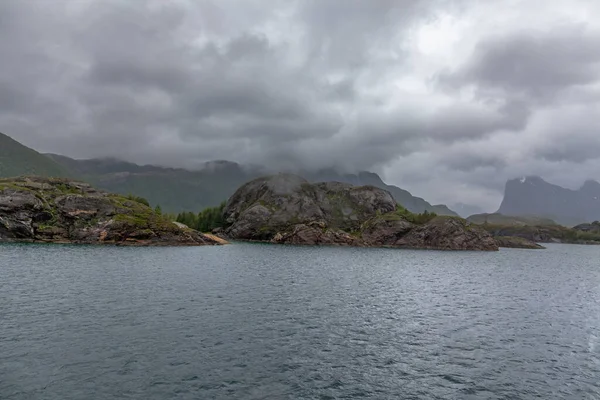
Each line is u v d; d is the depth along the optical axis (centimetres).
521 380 2553
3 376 2244
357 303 4750
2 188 13012
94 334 3059
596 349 3259
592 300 5669
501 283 7256
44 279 5419
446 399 2233
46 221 13138
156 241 14000
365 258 12150
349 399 2175
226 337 3148
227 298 4659
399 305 4741
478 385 2447
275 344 3045
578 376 2655
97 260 8044
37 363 2452
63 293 4512
